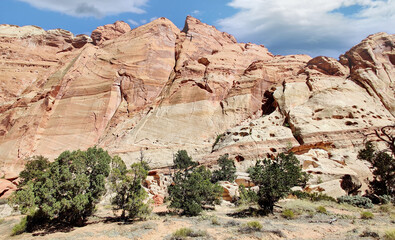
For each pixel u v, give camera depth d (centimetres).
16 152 6253
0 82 8688
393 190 2858
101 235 1655
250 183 3456
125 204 2094
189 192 2273
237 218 1994
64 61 8762
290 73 6356
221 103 5941
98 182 2075
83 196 1955
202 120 5634
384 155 2947
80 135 6556
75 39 11081
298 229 1559
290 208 2170
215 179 3634
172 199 2425
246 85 5997
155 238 1545
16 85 8756
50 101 6938
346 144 4169
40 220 2064
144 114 6494
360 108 4806
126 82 7150
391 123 4522
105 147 5947
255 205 2464
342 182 3241
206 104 5856
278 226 1631
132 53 7731
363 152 3073
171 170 4672
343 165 3728
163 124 5756
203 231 1545
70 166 2086
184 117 5762
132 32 8625
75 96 7144
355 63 6003
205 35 8788
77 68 7675
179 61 7619
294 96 5262
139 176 2145
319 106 4856
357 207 2355
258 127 4797
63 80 7325
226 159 3938
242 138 4559
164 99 6259
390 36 6200
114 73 7388
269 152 4247
